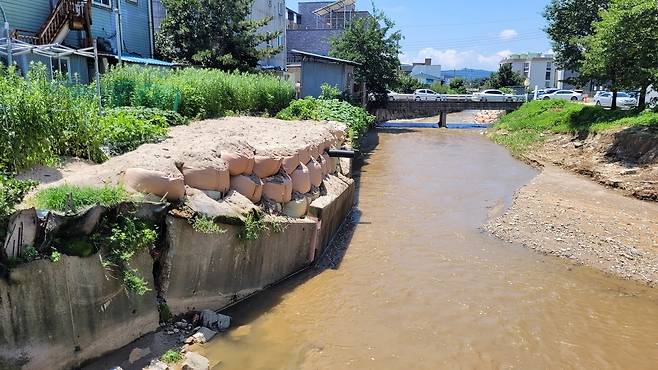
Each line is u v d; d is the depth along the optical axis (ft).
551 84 248.93
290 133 40.40
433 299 26.27
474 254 33.40
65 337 16.21
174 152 23.52
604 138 63.21
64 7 55.72
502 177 60.70
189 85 50.98
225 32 82.17
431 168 65.92
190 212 20.27
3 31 49.11
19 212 14.94
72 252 16.20
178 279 20.24
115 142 28.09
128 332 18.35
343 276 28.58
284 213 28.22
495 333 23.16
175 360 17.97
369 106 127.24
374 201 46.96
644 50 62.18
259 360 19.35
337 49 121.08
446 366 20.26
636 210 44.11
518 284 28.81
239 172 25.52
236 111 61.67
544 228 38.68
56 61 53.42
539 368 20.56
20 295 14.92
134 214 18.67
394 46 122.21
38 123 22.24
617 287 28.94
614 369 20.71
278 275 26.73
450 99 128.98
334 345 21.08
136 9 74.13
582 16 87.10
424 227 39.04
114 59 61.93
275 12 133.90
